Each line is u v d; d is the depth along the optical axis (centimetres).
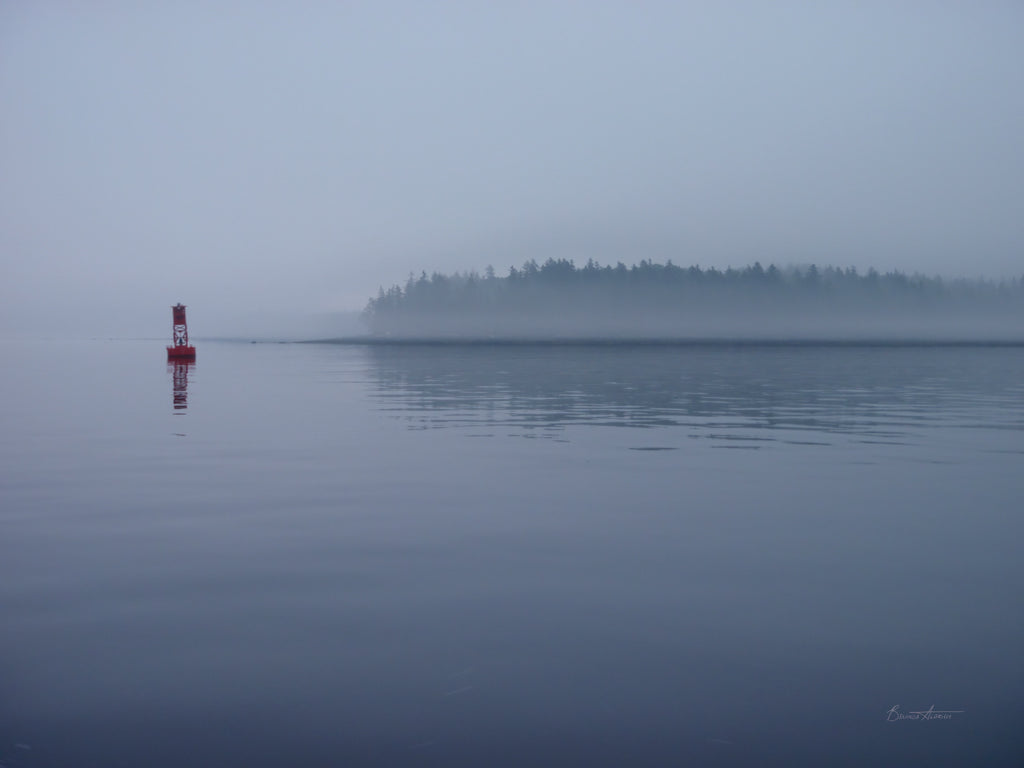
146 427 1595
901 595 577
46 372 3712
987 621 528
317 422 1677
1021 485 979
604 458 1195
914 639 499
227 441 1388
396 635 504
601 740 385
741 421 1689
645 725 399
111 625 520
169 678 446
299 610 546
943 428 1570
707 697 426
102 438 1427
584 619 530
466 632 509
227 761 367
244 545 709
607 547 701
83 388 2684
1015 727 397
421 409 1958
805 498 902
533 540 724
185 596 574
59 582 605
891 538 730
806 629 514
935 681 445
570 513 830
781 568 639
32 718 404
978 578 614
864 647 488
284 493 935
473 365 4512
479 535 742
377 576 620
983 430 1539
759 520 797
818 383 2948
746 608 550
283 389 2638
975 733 392
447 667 459
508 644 491
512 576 620
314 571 632
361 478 1030
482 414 1834
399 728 395
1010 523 784
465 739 385
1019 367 4297
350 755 372
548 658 471
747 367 4247
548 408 1977
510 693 430
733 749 378
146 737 387
